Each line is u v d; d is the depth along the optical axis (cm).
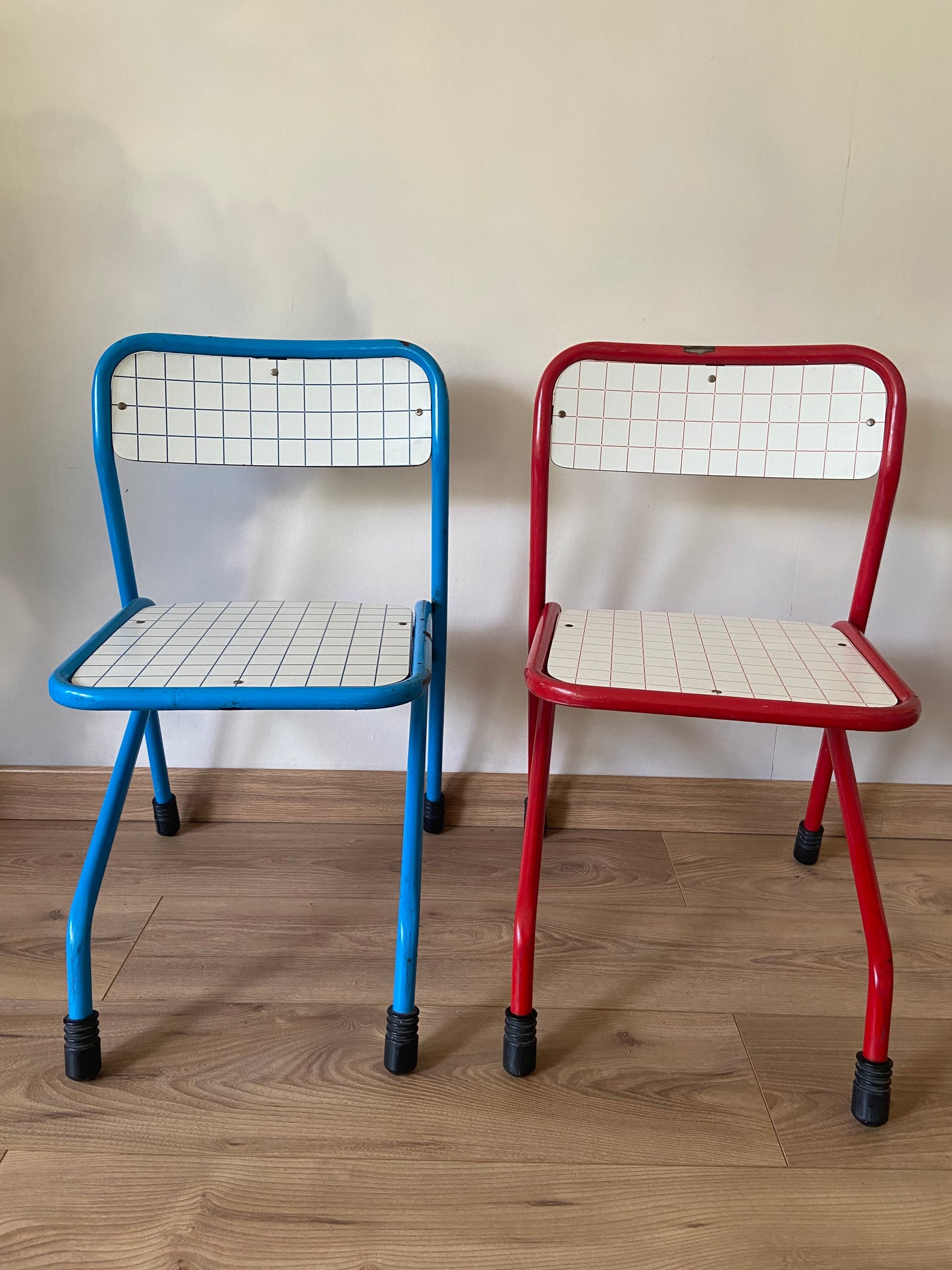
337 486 128
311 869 129
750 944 115
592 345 109
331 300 120
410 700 87
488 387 124
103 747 139
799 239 118
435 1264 75
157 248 118
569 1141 87
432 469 114
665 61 112
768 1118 90
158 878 126
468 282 119
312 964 110
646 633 104
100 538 130
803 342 122
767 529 130
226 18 111
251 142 115
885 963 88
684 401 110
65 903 120
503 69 112
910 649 135
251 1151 85
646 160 115
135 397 109
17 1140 86
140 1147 85
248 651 95
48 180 115
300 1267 75
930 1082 95
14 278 119
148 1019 101
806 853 133
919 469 126
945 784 141
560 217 117
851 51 112
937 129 114
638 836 140
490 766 141
